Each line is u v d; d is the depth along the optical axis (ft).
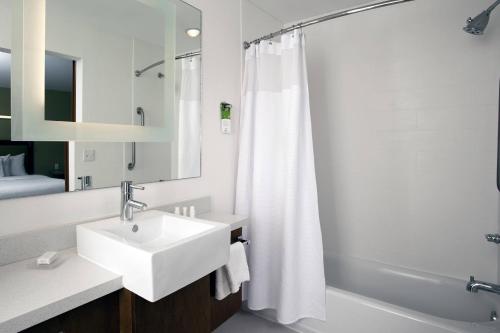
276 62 6.15
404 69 6.96
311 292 5.65
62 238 3.71
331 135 8.01
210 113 6.07
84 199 4.07
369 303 5.30
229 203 6.64
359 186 7.67
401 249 7.16
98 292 2.76
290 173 5.53
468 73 6.26
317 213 5.62
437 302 6.34
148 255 2.70
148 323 3.07
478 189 6.25
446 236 6.61
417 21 6.77
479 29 5.57
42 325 2.46
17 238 3.30
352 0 7.09
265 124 6.16
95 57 4.13
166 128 5.17
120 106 4.46
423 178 6.84
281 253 5.76
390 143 7.21
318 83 8.14
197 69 5.75
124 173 4.55
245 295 6.37
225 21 6.41
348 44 7.65
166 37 5.13
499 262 5.95
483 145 6.17
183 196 5.54
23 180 3.46
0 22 3.24
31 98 3.48
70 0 3.85
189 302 3.57
